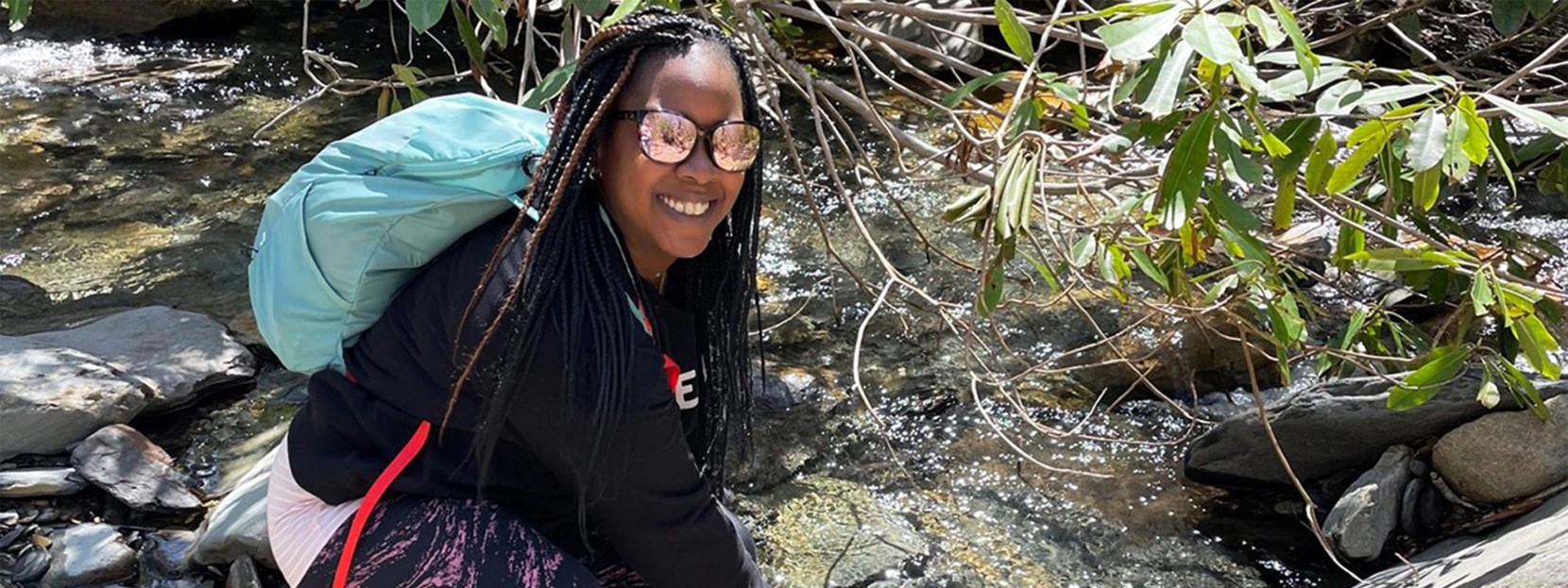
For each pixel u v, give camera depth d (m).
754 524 3.02
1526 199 4.61
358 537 1.73
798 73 3.25
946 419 3.47
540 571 1.71
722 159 1.64
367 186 1.65
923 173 4.83
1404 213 3.28
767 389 3.51
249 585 2.66
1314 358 3.67
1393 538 2.93
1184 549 2.98
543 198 1.61
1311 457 3.12
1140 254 2.77
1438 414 2.98
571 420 1.60
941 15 3.32
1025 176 2.34
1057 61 5.78
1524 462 2.86
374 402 1.73
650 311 1.77
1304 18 4.18
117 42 6.14
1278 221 2.61
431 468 1.72
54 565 2.75
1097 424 3.46
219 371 3.40
